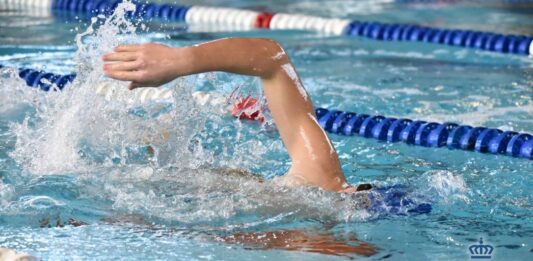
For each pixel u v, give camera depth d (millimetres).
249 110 9078
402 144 8961
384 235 5715
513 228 6016
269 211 5977
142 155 7125
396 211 6145
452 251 5496
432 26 15977
